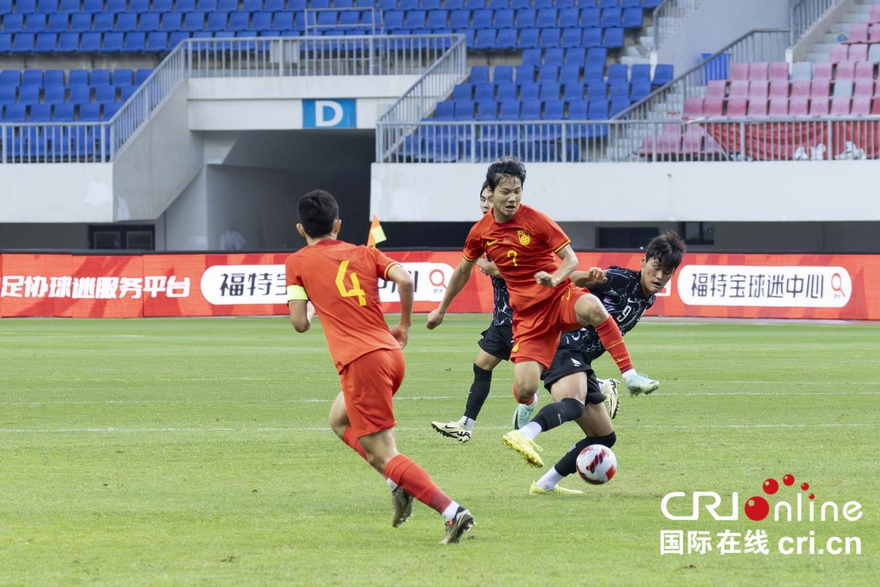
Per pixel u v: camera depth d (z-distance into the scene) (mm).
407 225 89375
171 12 86188
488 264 22719
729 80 74188
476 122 69750
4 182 73000
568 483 19375
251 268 64062
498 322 22891
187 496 18109
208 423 26125
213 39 78562
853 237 73938
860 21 82750
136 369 38031
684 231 76062
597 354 19078
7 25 86500
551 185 69000
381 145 71000
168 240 80062
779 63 74438
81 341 49406
